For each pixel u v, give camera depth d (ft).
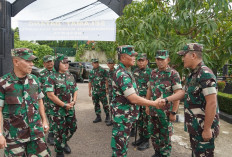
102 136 12.87
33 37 15.88
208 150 6.31
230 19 13.58
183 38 12.14
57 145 9.30
